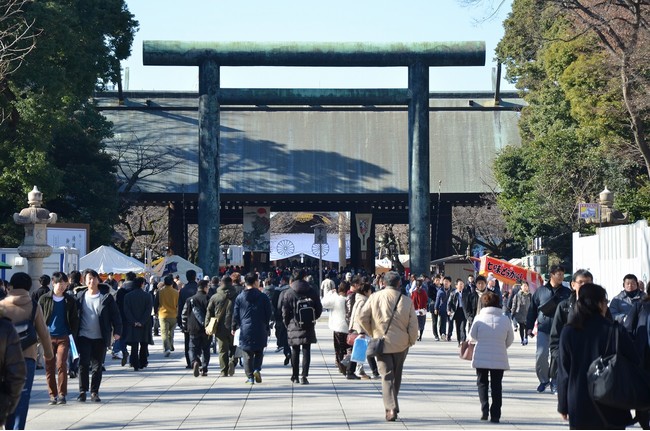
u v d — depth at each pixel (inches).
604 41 1688.0
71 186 2541.8
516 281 1660.9
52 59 2006.6
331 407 724.7
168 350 1277.1
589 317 423.2
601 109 2053.4
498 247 3875.5
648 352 541.3
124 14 2474.2
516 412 697.6
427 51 2647.6
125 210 3361.2
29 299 575.5
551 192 2613.2
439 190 3538.4
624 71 1688.0
